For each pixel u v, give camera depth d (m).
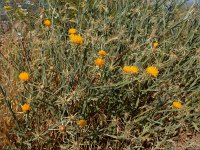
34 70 0.46
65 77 0.44
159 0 0.65
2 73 0.52
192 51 0.61
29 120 0.42
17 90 0.45
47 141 0.43
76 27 0.58
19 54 0.48
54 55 0.48
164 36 0.59
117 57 0.51
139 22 0.61
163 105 0.51
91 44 0.52
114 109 0.49
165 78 0.51
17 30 0.55
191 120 0.53
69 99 0.40
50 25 0.51
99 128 0.47
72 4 0.67
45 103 0.41
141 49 0.56
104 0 0.65
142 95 0.52
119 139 0.48
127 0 0.62
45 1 0.63
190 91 0.57
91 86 0.43
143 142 0.49
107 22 0.56
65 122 0.42
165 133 0.49
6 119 0.44
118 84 0.43
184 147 0.50
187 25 0.63
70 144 0.44
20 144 0.41
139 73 0.49
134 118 0.50
